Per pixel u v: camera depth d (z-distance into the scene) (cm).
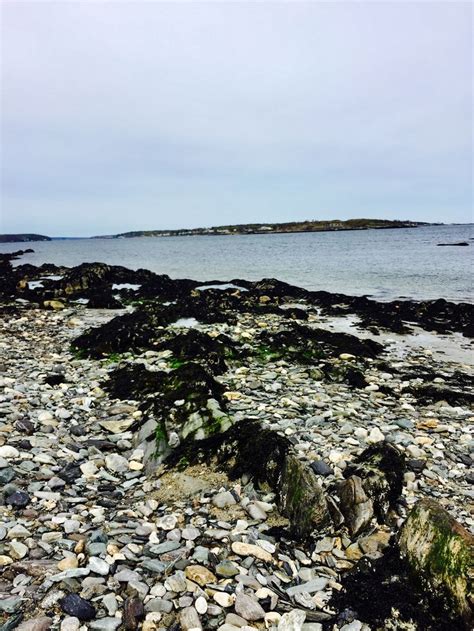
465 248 2833
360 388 475
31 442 300
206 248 4066
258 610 173
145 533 217
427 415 403
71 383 445
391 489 250
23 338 664
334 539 221
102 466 284
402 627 172
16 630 156
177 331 702
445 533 188
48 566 187
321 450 309
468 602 168
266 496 252
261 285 1260
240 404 398
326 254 2662
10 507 227
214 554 204
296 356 582
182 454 289
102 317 881
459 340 739
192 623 165
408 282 1428
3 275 1609
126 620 165
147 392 402
